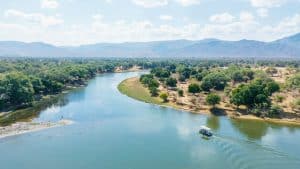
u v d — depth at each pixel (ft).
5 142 432.25
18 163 363.97
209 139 442.09
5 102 628.69
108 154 389.19
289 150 395.34
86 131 483.10
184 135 463.01
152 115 586.86
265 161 361.92
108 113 599.57
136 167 350.43
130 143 428.56
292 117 557.74
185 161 364.79
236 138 445.78
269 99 614.75
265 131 482.69
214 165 353.31
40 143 428.56
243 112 591.78
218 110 608.60
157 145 419.13
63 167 352.28
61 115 579.48
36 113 593.42
